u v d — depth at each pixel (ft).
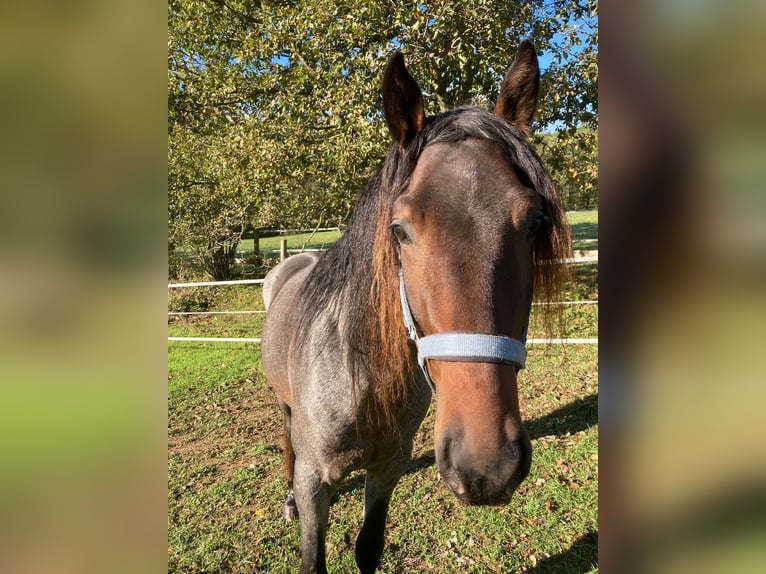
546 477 10.94
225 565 8.75
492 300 3.96
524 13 20.06
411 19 18.10
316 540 6.31
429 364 4.37
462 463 3.72
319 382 6.23
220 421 15.26
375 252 5.14
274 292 11.58
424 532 9.34
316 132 21.53
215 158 30.99
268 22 21.54
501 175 4.29
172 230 39.96
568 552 8.61
